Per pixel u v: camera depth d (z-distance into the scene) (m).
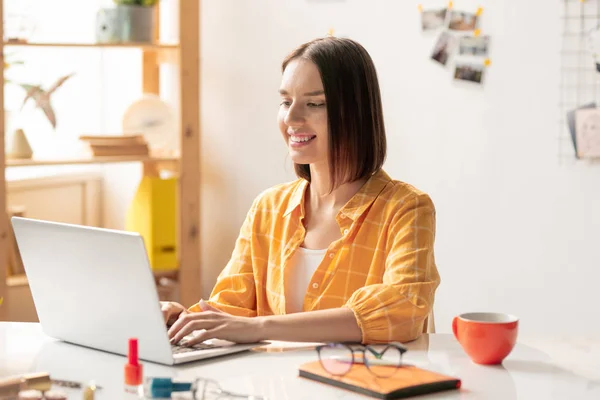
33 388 1.47
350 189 2.11
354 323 1.83
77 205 4.12
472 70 3.51
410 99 3.62
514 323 1.66
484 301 3.58
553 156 3.44
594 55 3.35
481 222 3.55
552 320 3.48
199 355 1.70
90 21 4.09
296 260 2.12
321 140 2.07
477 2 3.49
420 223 1.98
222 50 3.94
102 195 4.22
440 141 3.59
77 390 1.50
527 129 3.46
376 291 1.87
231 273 2.22
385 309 1.84
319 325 1.82
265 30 3.85
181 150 3.71
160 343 1.66
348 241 2.05
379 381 1.50
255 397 1.44
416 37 3.59
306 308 2.05
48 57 4.04
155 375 1.60
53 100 4.05
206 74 3.99
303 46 2.10
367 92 2.07
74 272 1.75
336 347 1.64
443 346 1.82
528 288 3.51
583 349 1.79
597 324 3.41
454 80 3.54
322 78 2.03
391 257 1.96
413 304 1.86
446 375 1.57
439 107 3.58
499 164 3.51
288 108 2.10
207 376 1.59
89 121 4.16
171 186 3.82
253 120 3.91
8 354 1.76
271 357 1.72
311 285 2.06
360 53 2.07
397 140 3.66
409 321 1.84
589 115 3.37
